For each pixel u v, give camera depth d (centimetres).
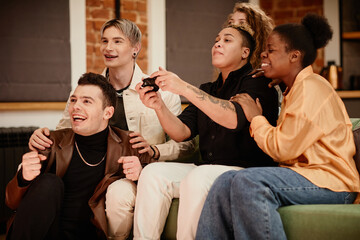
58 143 214
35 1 398
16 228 191
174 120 230
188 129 238
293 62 198
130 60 262
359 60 500
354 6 496
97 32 425
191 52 464
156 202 202
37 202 192
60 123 262
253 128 195
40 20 400
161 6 445
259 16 267
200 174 195
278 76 202
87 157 217
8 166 355
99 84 216
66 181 213
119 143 221
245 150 217
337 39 485
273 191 174
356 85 483
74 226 210
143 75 264
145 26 445
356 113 429
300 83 189
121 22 258
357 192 187
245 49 230
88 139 215
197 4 466
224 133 220
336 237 166
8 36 389
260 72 216
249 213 171
